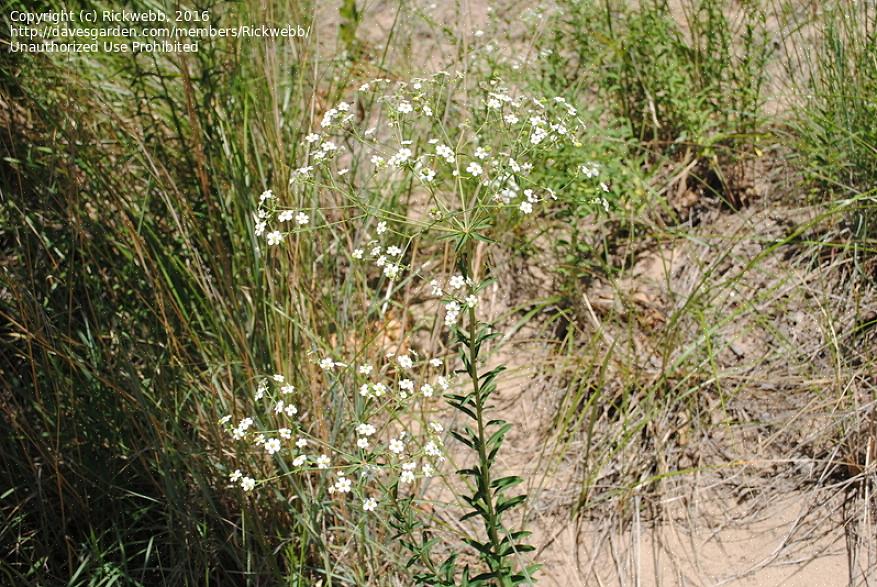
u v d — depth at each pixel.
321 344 2.99
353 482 2.77
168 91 3.67
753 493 2.87
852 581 2.62
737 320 3.25
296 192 3.14
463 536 2.87
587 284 3.52
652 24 3.88
